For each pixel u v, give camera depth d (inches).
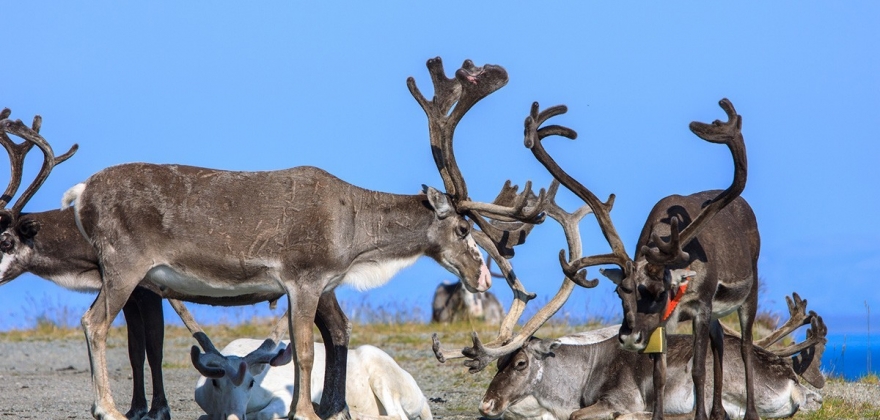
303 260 1348.4
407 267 1441.9
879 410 1576.0
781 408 1494.8
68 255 1496.1
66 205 1348.4
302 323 1343.5
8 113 1496.1
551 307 1480.1
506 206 1498.5
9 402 1793.8
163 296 1465.3
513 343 1466.5
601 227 1317.7
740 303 1387.8
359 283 1417.3
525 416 1529.3
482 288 1457.9
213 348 1401.3
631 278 1255.5
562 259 1294.3
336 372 1440.7
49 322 3521.2
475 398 1804.9
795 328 1630.2
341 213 1378.0
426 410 1523.1
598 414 1467.8
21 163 1501.0
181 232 1327.5
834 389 1776.6
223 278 1347.2
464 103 1449.3
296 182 1365.7
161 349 1471.5
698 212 1365.7
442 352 1413.6
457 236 1451.8
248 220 1339.8
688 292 1309.1
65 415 1609.3
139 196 1326.3
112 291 1316.4
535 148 1341.0
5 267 1470.2
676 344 1481.3
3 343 3034.0
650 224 1354.6
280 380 1476.4
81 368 2438.5
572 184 1331.2
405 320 3390.7
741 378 1485.0
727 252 1355.8
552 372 1504.7
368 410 1478.8
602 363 1504.7
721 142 1264.8
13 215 1466.5
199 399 1446.9
